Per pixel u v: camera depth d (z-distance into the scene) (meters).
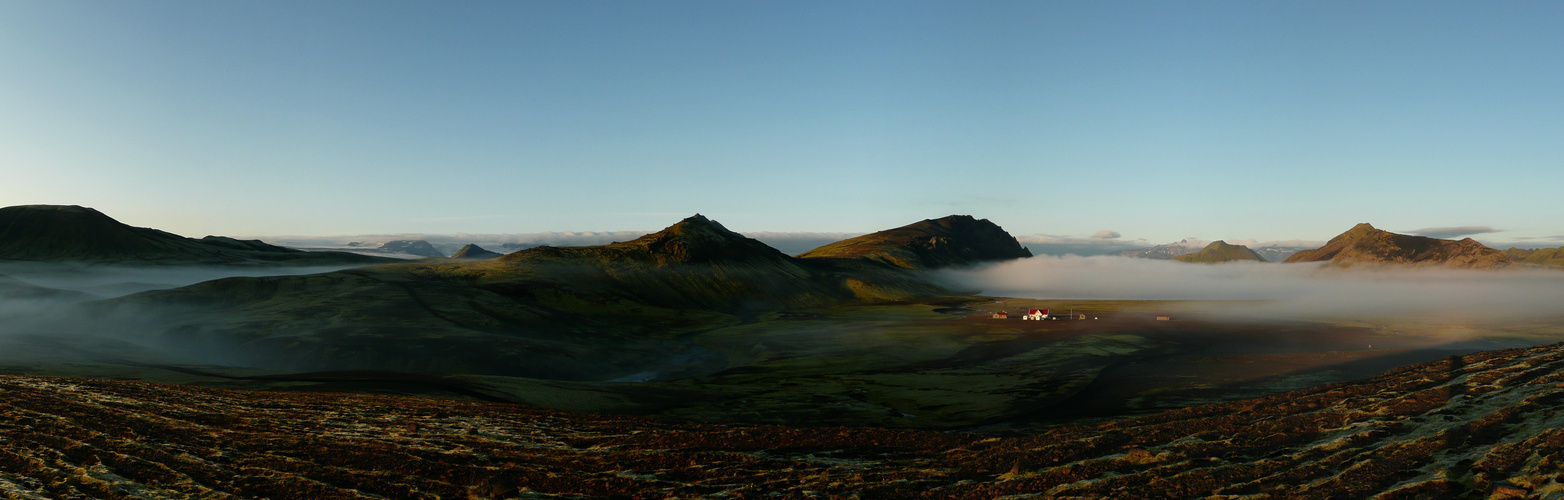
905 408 79.44
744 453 37.59
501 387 73.62
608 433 42.75
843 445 39.19
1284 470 28.66
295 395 52.69
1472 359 44.75
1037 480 30.00
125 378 69.75
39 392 43.41
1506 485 23.67
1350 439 31.16
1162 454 31.95
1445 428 30.66
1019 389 91.25
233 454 34.03
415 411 47.97
